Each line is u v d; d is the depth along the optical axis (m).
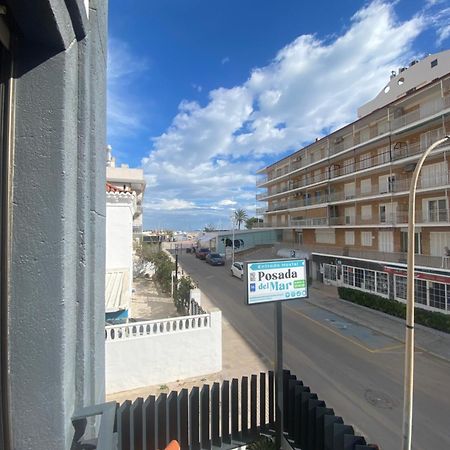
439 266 17.70
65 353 1.40
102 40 2.31
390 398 8.93
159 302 17.30
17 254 1.33
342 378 10.16
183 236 91.94
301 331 14.95
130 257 14.00
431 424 7.76
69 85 1.47
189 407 4.16
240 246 49.56
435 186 19.48
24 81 1.37
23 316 1.33
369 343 13.52
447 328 14.70
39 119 1.37
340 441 3.20
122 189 14.52
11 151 1.32
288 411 4.24
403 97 22.25
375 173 26.25
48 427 1.35
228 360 11.00
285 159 42.91
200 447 4.18
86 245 1.77
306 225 36.12
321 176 34.06
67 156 1.43
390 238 24.27
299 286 4.36
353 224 27.94
